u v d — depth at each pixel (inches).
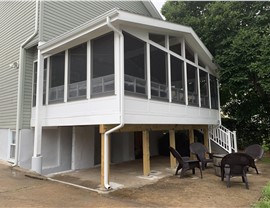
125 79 231.9
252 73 402.0
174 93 310.3
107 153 230.4
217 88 447.2
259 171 312.2
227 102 543.2
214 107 425.4
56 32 333.1
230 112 542.0
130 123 232.5
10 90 367.9
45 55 310.5
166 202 189.2
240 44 392.2
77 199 195.8
